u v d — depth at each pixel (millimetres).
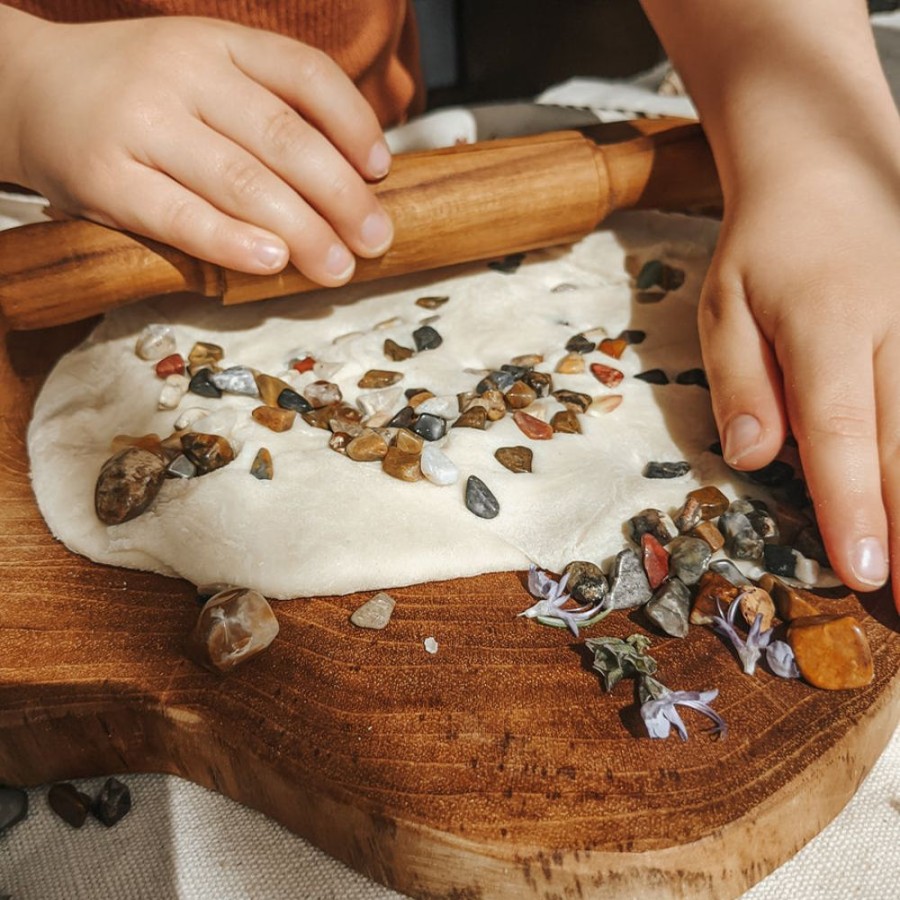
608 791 244
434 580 292
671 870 236
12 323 337
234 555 291
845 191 324
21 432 350
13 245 329
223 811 275
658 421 336
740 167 351
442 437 326
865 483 274
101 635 283
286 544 292
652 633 278
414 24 592
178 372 355
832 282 300
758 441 294
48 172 345
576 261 421
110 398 351
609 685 263
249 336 378
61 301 333
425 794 245
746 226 330
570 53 759
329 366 358
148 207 326
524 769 249
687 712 259
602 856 234
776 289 309
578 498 307
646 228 439
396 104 564
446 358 367
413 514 301
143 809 277
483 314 386
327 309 393
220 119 334
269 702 265
